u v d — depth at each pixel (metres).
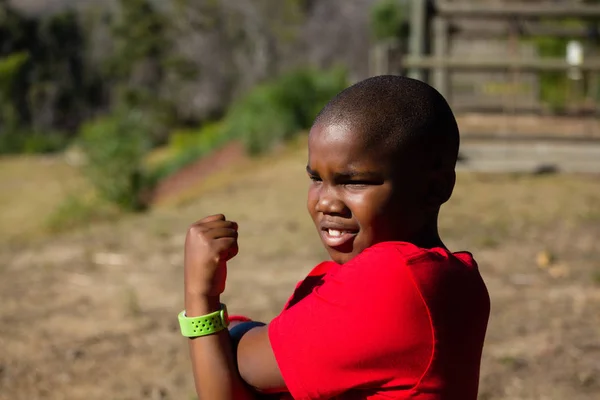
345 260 2.11
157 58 39.78
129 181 14.53
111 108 38.78
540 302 7.32
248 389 2.11
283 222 11.48
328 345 1.99
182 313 2.13
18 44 35.72
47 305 8.07
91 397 5.80
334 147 2.04
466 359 2.11
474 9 13.18
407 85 2.10
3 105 35.41
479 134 13.73
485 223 10.34
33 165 27.38
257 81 40.34
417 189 2.07
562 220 10.43
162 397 5.76
